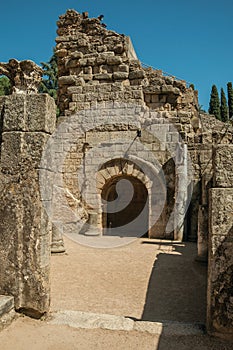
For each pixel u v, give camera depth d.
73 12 18.00
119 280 8.14
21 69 12.88
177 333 4.78
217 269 4.66
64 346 4.45
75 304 6.46
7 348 4.36
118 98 16.05
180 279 8.22
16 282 5.15
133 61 16.75
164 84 16.27
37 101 5.32
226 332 4.61
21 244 5.19
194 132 16.53
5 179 5.24
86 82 16.84
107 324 5.03
